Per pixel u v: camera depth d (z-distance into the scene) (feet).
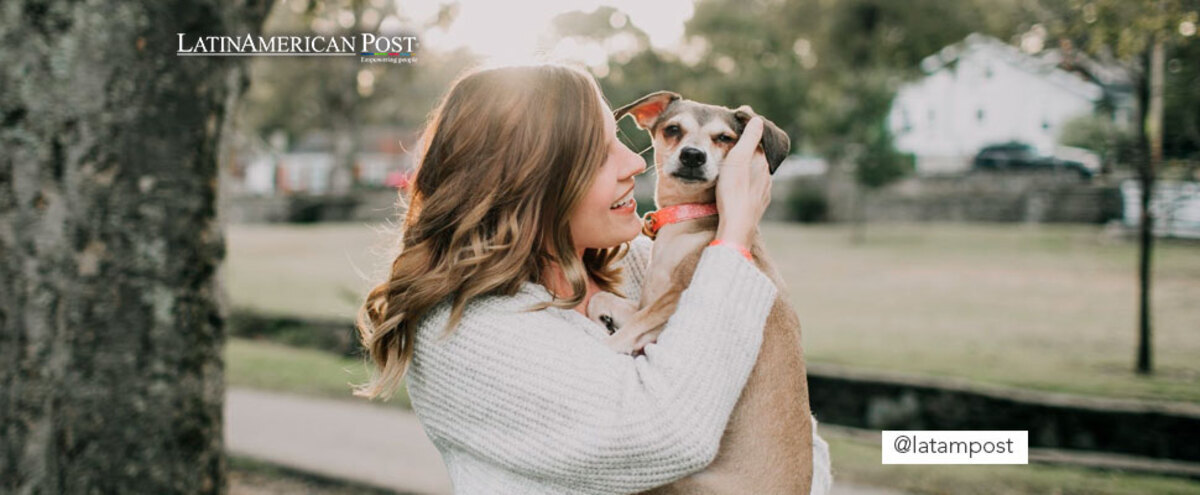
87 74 9.78
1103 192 80.84
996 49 111.96
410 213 5.85
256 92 118.93
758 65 95.96
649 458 4.77
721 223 5.66
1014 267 55.52
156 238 10.67
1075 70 30.35
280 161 153.28
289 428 24.17
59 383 9.71
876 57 119.75
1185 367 27.66
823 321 38.06
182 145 10.91
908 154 81.82
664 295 6.05
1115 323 36.29
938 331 35.12
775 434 5.44
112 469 10.41
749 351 5.15
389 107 133.08
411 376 5.60
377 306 6.02
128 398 10.52
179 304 11.05
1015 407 21.95
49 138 9.48
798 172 117.80
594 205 5.70
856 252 67.46
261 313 40.73
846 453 20.04
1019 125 113.39
